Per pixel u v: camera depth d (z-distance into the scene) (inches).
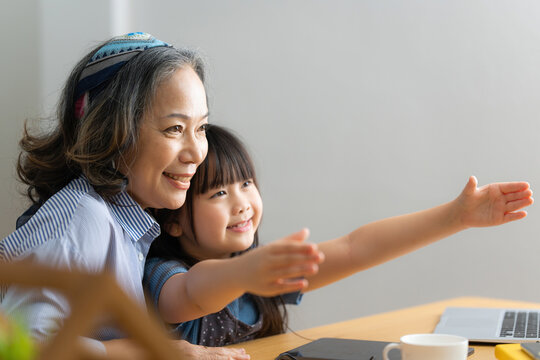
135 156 39.8
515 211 38.5
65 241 34.5
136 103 39.4
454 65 88.8
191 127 40.8
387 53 90.1
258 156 90.9
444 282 88.9
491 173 88.0
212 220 47.4
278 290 24.6
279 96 91.0
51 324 28.8
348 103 90.7
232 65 90.5
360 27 90.6
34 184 44.8
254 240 52.7
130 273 38.4
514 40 87.2
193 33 89.0
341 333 43.9
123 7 83.6
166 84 39.9
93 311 10.0
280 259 23.6
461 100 88.7
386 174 90.1
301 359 33.0
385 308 90.4
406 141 89.8
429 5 89.3
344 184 90.7
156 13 86.4
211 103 81.1
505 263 87.0
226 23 90.2
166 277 42.3
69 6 79.1
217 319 47.4
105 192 39.2
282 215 91.0
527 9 86.7
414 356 25.4
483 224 39.0
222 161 47.5
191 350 34.4
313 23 90.7
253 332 49.6
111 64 40.9
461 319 44.7
